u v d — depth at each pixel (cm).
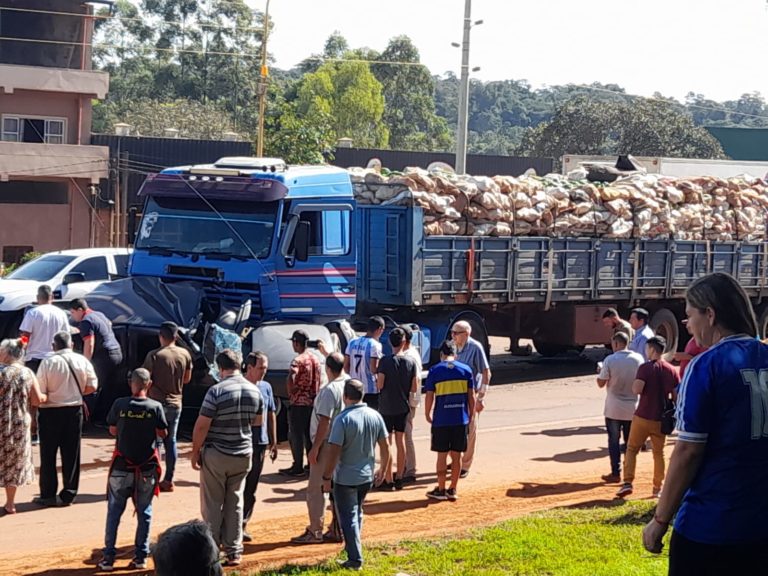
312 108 7494
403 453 1247
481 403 1309
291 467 1307
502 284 1984
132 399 917
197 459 905
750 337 512
